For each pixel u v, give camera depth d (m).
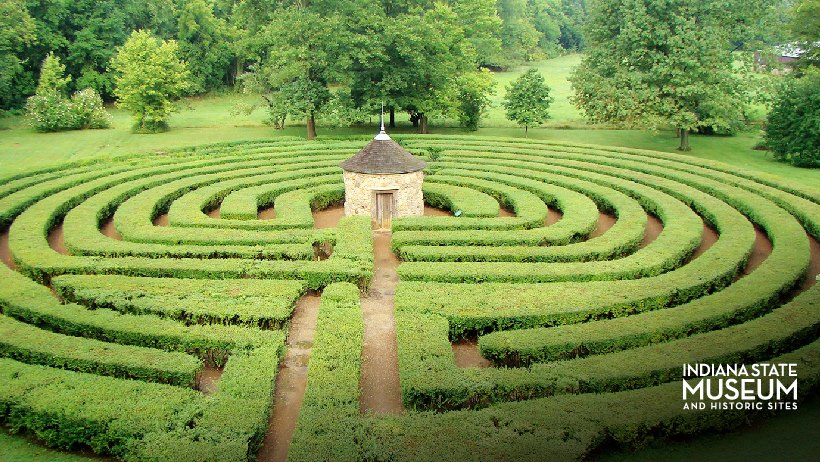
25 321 17.47
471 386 13.45
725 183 31.62
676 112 41.09
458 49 51.25
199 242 23.20
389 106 47.28
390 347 16.91
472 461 11.06
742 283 18.16
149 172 33.62
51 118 52.44
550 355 15.23
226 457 11.41
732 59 41.72
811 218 25.33
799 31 48.94
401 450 11.41
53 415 12.51
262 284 19.27
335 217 29.83
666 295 17.89
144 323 16.42
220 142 42.25
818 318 15.60
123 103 53.56
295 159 36.59
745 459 11.77
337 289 19.02
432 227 25.11
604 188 30.31
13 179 32.84
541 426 11.95
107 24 66.81
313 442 11.73
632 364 13.87
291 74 44.34
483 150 39.94
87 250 21.95
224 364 15.96
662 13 41.88
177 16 74.81
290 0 48.94
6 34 53.62
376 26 43.78
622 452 12.19
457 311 17.14
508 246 22.84
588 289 18.39
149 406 12.77
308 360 16.33
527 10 107.75
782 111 40.09
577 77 46.25
